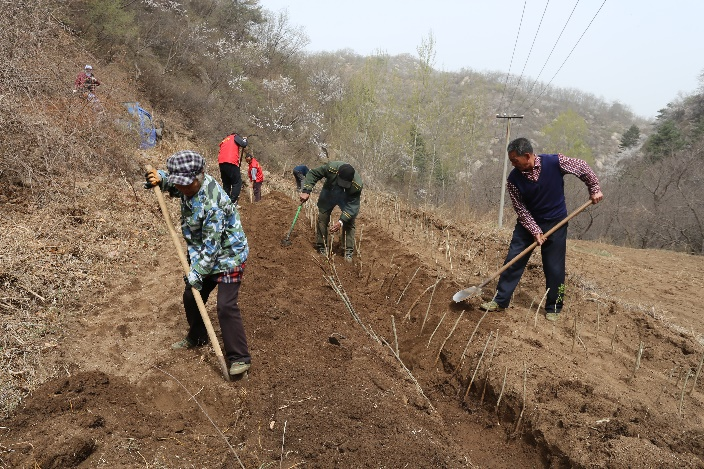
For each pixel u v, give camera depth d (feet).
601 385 14.51
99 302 16.61
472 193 67.05
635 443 11.73
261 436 11.46
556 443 12.25
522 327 18.08
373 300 20.33
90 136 27.89
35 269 16.74
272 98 90.43
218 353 13.21
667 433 12.57
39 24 30.07
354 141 83.66
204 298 14.32
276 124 84.58
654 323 19.53
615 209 83.35
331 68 123.54
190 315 14.28
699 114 140.77
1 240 17.70
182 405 12.67
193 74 76.54
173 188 13.89
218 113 71.20
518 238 18.84
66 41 37.96
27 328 14.21
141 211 24.39
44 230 19.48
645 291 28.09
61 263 17.84
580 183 88.43
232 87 82.38
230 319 13.24
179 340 15.25
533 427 12.94
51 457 10.18
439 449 11.46
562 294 18.88
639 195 85.87
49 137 24.26
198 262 12.67
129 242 21.07
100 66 51.21
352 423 11.82
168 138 52.34
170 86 64.13
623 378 15.62
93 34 57.36
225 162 28.76
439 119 76.89
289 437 11.33
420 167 80.28
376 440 11.27
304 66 119.75
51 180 23.27
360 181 22.39
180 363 14.15
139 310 16.61
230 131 70.59
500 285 18.99
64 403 11.73
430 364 16.51
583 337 18.21
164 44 73.87
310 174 23.27
